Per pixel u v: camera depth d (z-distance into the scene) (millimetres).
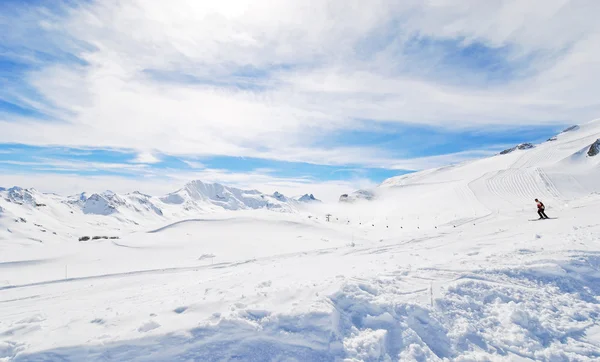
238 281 9500
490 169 106438
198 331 5465
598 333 6301
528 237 13438
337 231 48906
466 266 8898
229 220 56594
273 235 45500
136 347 5117
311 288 6980
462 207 49500
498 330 6312
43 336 5445
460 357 5582
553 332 6281
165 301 7539
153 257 33500
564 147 97562
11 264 32938
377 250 16719
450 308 6781
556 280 8195
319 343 5504
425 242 17828
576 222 15703
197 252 34344
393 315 6328
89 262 32781
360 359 5289
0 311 9742
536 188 52562
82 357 4914
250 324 5656
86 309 7758
